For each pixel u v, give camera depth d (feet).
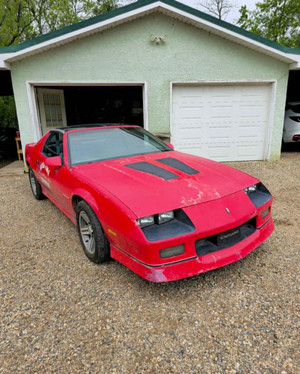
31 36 58.65
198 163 10.08
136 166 9.56
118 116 37.91
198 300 7.22
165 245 6.57
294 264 8.64
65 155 10.64
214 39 21.66
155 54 21.58
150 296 7.47
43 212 14.40
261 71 22.85
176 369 5.32
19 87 20.84
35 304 7.32
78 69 21.03
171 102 22.79
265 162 24.66
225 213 7.36
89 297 7.53
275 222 11.87
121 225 7.07
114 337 6.15
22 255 9.94
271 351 5.62
